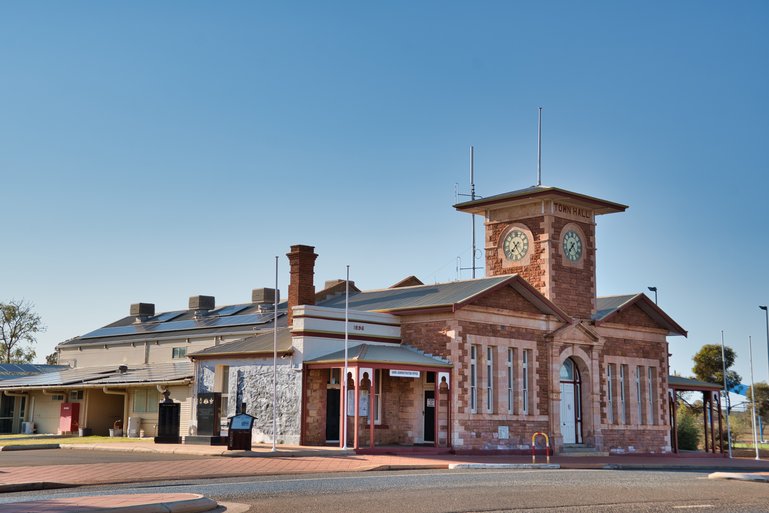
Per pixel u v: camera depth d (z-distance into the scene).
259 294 56.19
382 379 39.09
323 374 37.31
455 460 33.19
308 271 43.09
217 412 36.75
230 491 19.97
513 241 45.53
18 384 54.59
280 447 34.75
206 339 52.78
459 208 47.25
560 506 17.64
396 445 38.25
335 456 32.31
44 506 15.10
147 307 62.84
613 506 17.88
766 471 36.28
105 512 14.34
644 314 48.06
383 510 16.36
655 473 30.27
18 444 37.34
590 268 45.97
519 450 39.75
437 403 37.00
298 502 17.59
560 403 42.78
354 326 38.78
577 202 45.22
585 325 43.53
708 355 82.75
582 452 42.47
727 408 48.59
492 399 39.44
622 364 46.41
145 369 52.28
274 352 36.31
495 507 17.19
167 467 26.50
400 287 45.69
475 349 39.31
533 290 41.12
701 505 18.44
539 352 41.75
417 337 39.53
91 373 53.91
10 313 89.25
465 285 41.41
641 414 47.19
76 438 46.34
